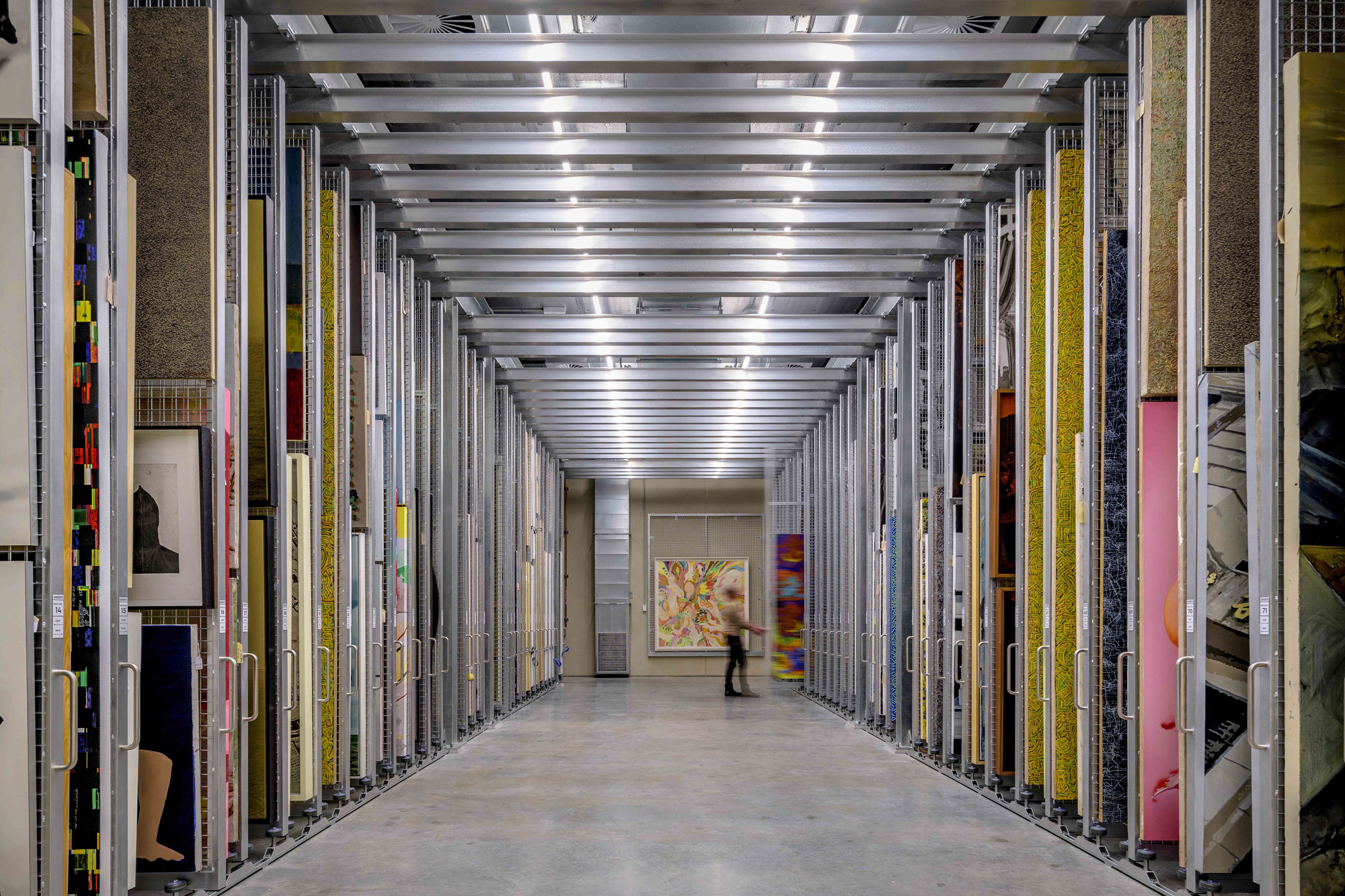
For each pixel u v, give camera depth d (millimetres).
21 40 3688
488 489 12484
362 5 5418
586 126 7801
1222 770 4848
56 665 3705
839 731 11977
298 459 6250
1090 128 5961
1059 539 6422
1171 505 5461
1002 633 7469
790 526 19188
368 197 7828
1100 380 5867
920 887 5246
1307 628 3910
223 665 5164
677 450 19062
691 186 7773
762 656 22016
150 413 5113
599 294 10062
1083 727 5930
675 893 5148
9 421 3584
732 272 9430
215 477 5109
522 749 10391
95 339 4043
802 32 6316
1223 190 4844
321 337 6441
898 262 9406
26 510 3586
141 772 4965
